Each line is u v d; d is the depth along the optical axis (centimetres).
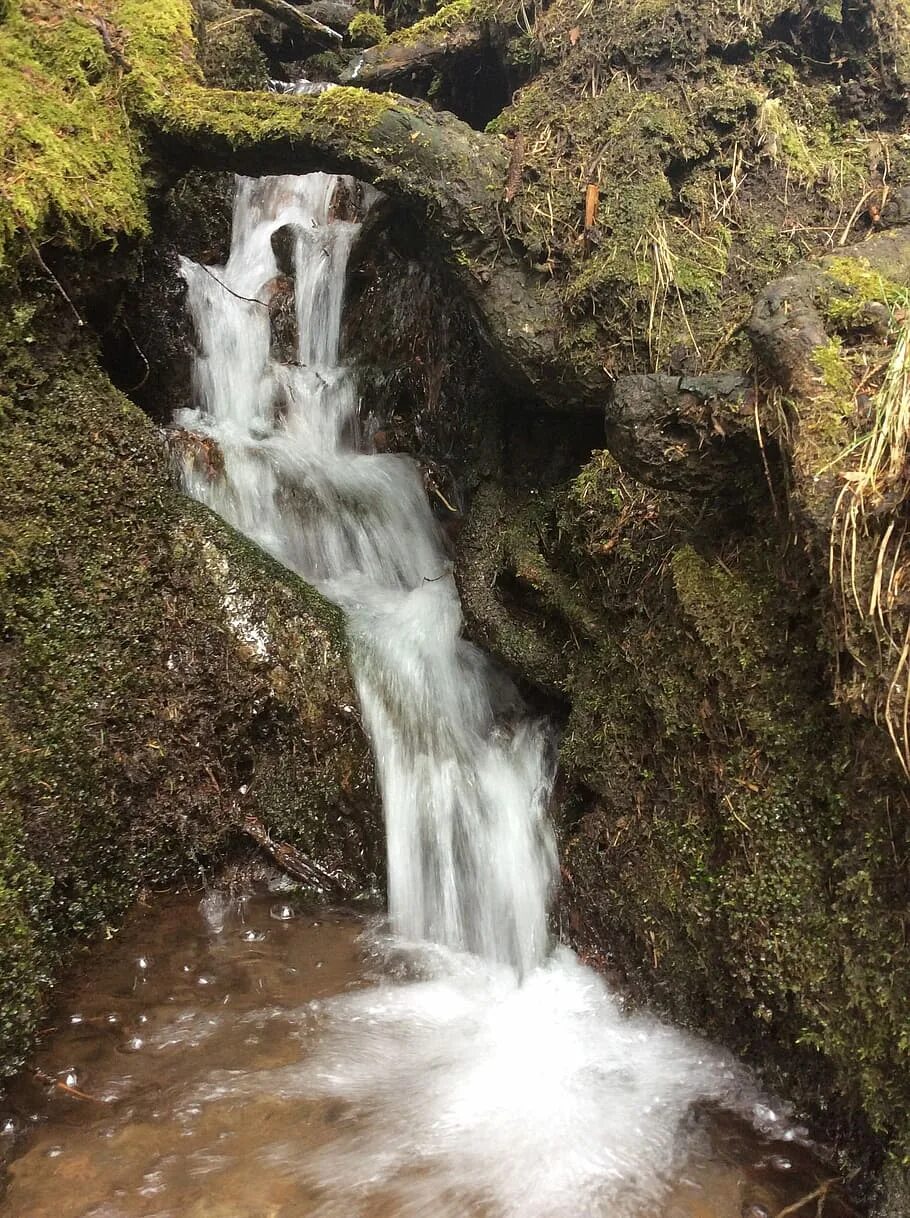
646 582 299
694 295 303
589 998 305
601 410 335
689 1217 227
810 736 237
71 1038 280
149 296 425
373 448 484
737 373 259
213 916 343
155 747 339
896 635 201
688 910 268
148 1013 292
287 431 488
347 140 344
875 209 311
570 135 338
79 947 315
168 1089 262
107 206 346
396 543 452
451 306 442
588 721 314
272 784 361
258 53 548
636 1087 270
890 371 217
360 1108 259
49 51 361
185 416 461
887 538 202
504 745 367
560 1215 225
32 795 298
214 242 528
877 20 342
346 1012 300
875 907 218
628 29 344
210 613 355
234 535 380
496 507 378
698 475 265
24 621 303
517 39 400
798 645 241
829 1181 235
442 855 354
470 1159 243
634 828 293
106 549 332
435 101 486
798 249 311
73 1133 246
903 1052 211
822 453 219
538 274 331
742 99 326
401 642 390
